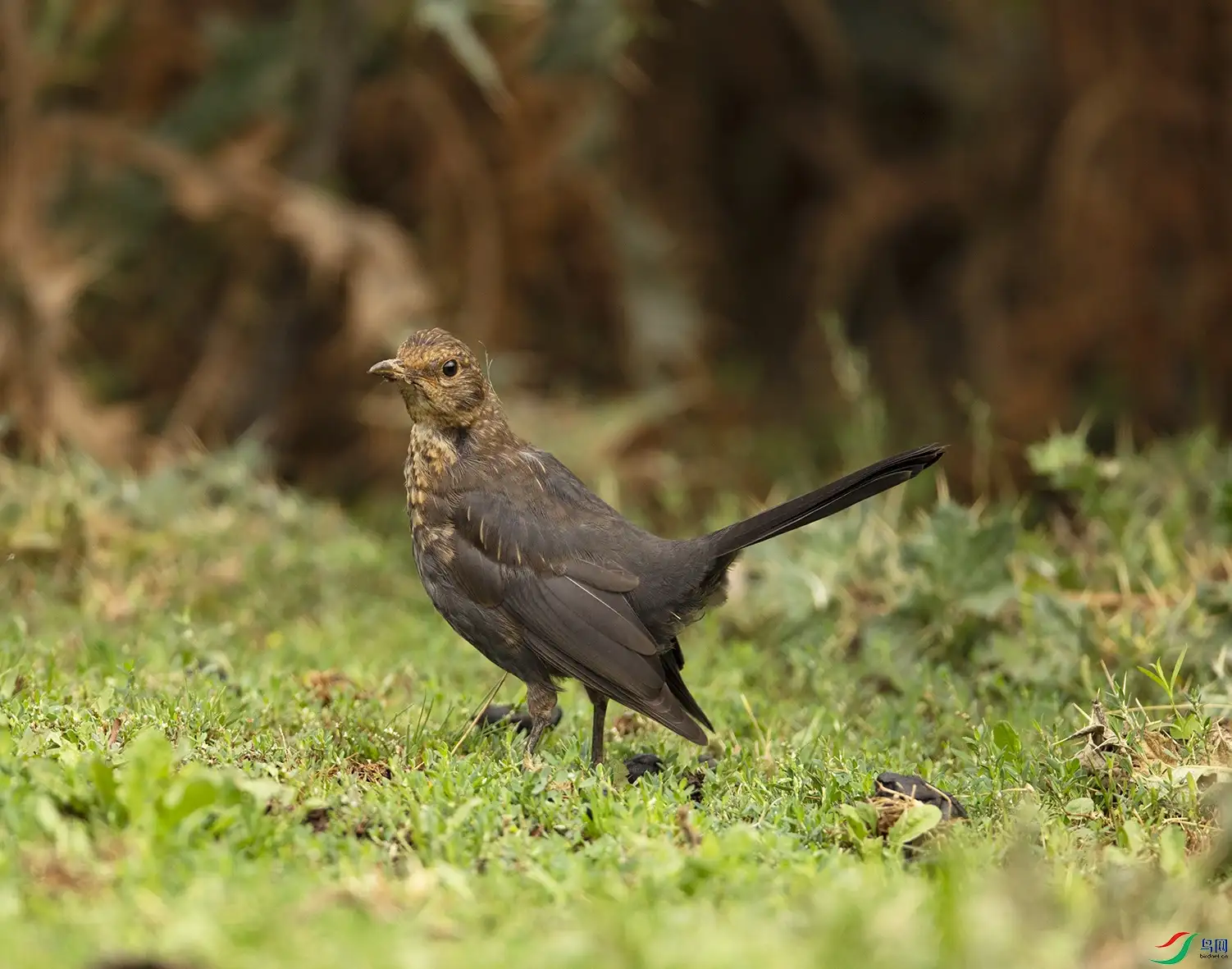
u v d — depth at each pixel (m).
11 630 10.06
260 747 7.63
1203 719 8.07
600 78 17.03
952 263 20.88
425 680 9.84
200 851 5.86
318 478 16.73
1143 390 17.83
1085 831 7.05
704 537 8.34
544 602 8.32
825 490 8.07
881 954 5.05
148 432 16.73
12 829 5.96
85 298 16.75
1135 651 9.84
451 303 16.80
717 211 20.95
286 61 16.45
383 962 4.89
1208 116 17.84
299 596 11.81
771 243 21.45
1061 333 18.05
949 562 10.57
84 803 6.18
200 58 16.94
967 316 19.70
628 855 6.28
